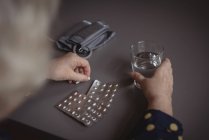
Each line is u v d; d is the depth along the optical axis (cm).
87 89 69
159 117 58
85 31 83
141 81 67
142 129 57
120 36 83
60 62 72
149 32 84
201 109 63
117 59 76
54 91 69
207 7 92
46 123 62
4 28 33
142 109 63
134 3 97
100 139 58
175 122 58
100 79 71
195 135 58
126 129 60
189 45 78
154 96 63
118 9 95
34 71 36
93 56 78
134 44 78
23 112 64
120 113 63
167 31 83
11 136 64
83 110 64
